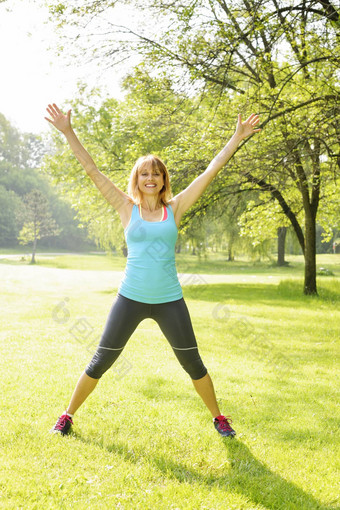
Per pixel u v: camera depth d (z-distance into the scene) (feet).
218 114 29.96
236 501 7.39
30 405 11.39
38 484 7.50
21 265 98.17
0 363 15.79
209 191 37.68
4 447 8.80
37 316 29.01
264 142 29.58
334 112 25.68
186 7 25.82
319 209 52.42
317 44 28.89
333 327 27.76
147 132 32.04
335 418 11.71
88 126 45.55
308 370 16.97
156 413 11.28
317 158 33.65
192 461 8.84
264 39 27.71
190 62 26.81
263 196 47.55
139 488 7.66
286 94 30.50
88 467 8.25
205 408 11.91
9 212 192.24
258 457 9.15
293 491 7.84
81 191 52.60
